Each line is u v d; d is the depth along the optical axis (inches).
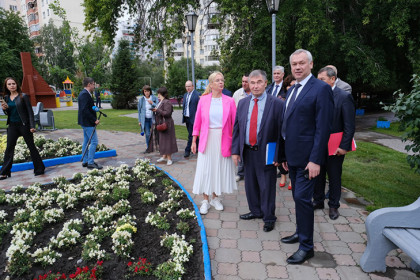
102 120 671.1
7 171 221.8
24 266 103.7
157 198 170.6
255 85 127.6
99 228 129.8
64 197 159.9
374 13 501.7
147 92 304.2
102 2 538.0
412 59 521.0
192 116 276.1
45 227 137.1
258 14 489.1
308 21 437.1
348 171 226.5
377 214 101.5
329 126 107.0
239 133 140.3
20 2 3021.7
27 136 220.1
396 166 241.6
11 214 152.2
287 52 513.7
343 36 498.3
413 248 88.5
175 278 97.3
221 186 155.3
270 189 134.9
